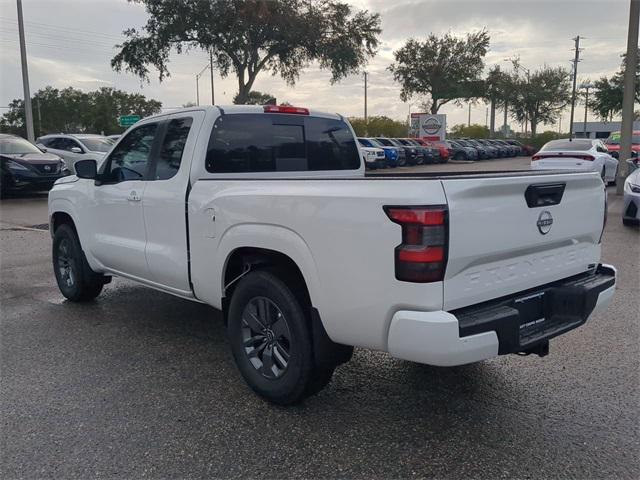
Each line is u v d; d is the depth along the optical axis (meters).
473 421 3.65
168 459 3.25
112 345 5.04
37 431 3.55
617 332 5.23
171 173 4.64
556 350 4.82
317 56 32.25
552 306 3.73
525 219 3.38
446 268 2.99
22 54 25.27
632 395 3.99
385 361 4.66
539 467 3.15
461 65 51.47
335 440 3.44
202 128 4.48
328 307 3.38
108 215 5.39
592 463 3.18
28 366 4.57
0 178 15.97
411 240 2.96
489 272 3.26
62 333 5.36
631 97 15.63
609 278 4.00
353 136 5.52
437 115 44.69
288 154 4.98
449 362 2.98
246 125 4.70
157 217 4.71
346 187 3.27
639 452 3.29
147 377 4.36
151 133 4.96
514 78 60.62
